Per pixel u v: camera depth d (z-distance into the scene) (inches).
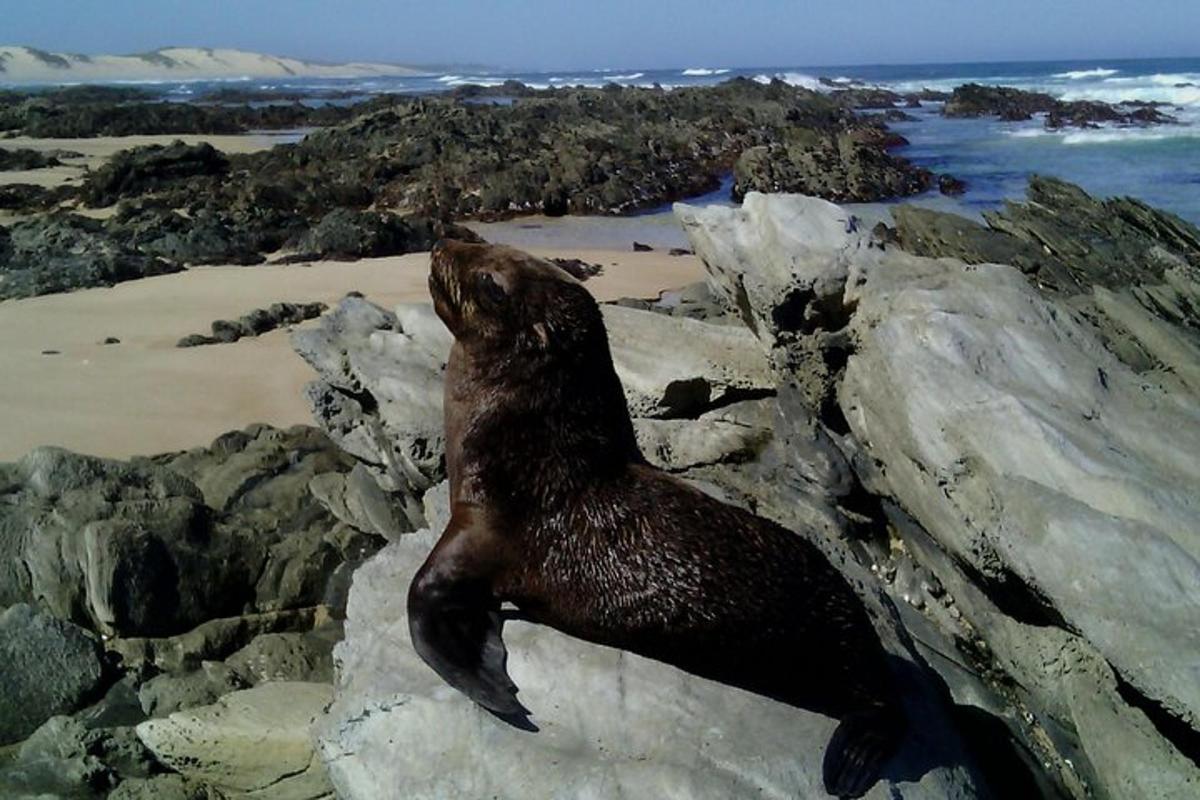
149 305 806.5
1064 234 658.2
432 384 390.0
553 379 220.4
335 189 1380.4
